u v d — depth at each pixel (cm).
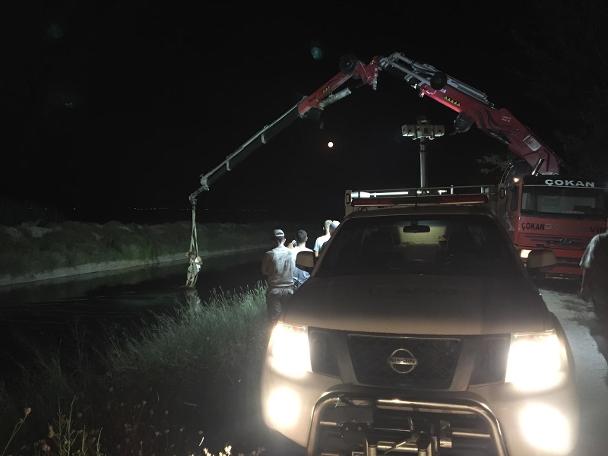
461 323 340
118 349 772
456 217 505
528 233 1307
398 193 773
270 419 367
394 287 405
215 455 420
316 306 385
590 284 614
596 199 1298
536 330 346
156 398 516
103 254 2514
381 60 1423
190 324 811
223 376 582
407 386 333
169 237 3122
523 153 1564
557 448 325
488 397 324
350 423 336
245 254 3306
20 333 1116
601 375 610
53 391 557
